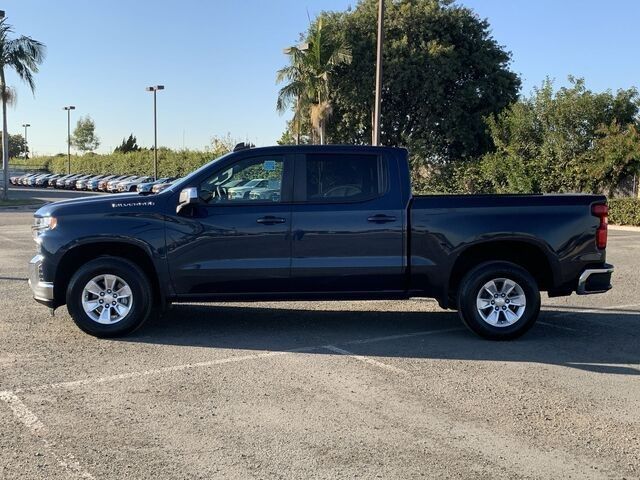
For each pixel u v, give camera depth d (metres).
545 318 7.98
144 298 6.70
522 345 6.66
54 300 6.70
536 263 7.09
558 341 6.84
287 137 36.00
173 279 6.65
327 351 6.37
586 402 4.99
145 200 6.69
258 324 7.50
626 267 12.21
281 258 6.65
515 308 6.81
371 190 6.75
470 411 4.77
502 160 27.33
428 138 34.34
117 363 5.90
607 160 23.08
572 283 6.86
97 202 6.70
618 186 24.55
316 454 4.02
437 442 4.21
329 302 8.82
